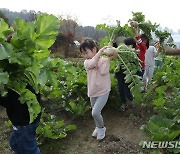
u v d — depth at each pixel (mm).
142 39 6477
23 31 2389
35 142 3270
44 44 2537
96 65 4406
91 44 4418
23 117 3023
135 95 4430
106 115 5727
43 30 2486
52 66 2707
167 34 7898
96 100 4602
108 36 5914
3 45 2305
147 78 7129
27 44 2391
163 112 4949
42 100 6168
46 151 4414
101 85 4488
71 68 2832
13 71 2480
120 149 4375
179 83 6855
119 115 5680
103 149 4445
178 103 5113
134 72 4387
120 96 5703
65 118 5645
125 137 4777
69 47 20906
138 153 4078
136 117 5430
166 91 7340
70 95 6207
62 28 23734
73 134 4984
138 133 4887
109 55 4355
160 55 8523
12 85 2498
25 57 2363
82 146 4586
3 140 4773
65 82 6242
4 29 2404
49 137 4527
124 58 4461
